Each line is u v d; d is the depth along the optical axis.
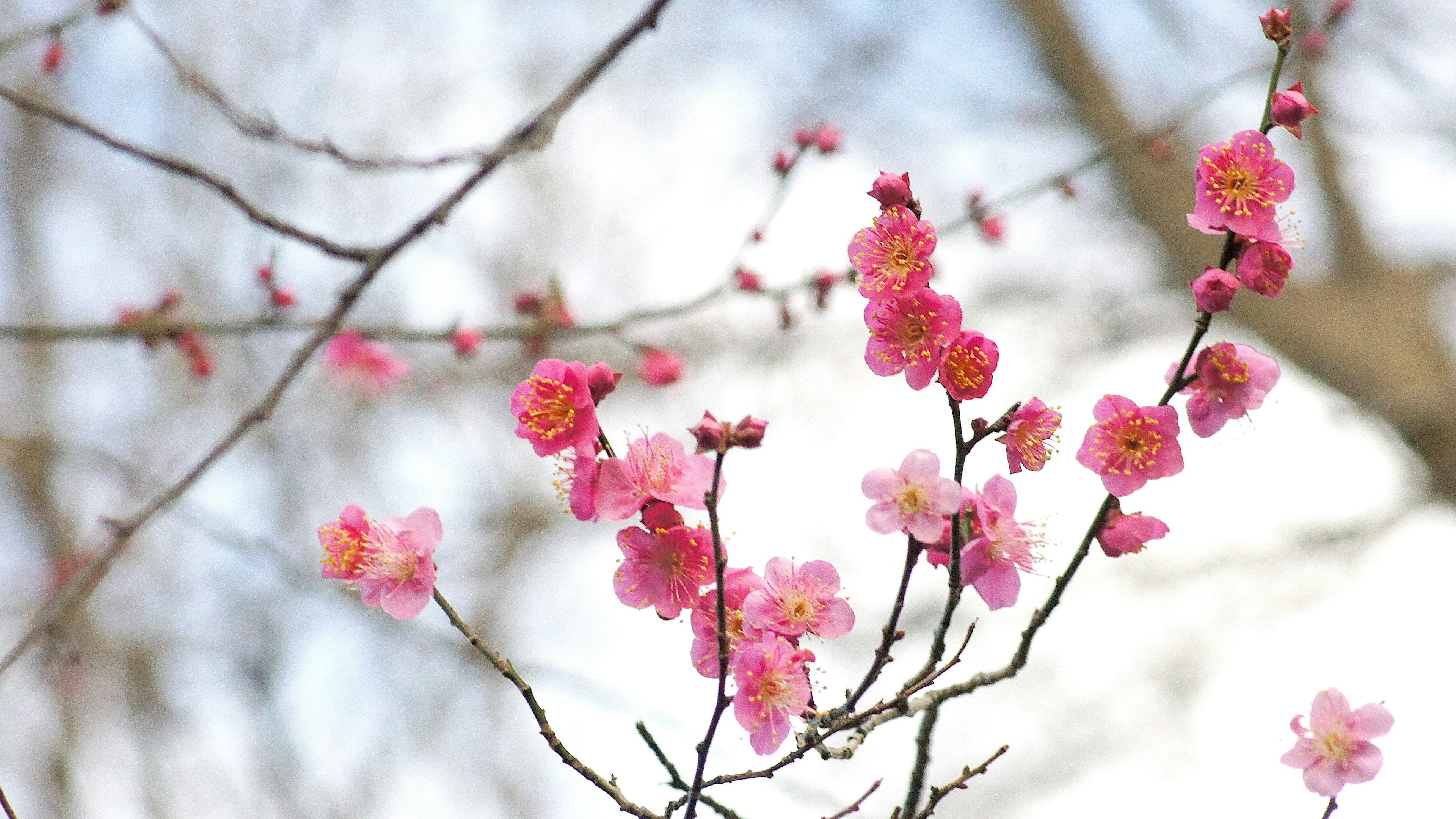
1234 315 8.33
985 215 4.77
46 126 7.79
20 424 7.54
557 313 4.51
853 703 1.89
